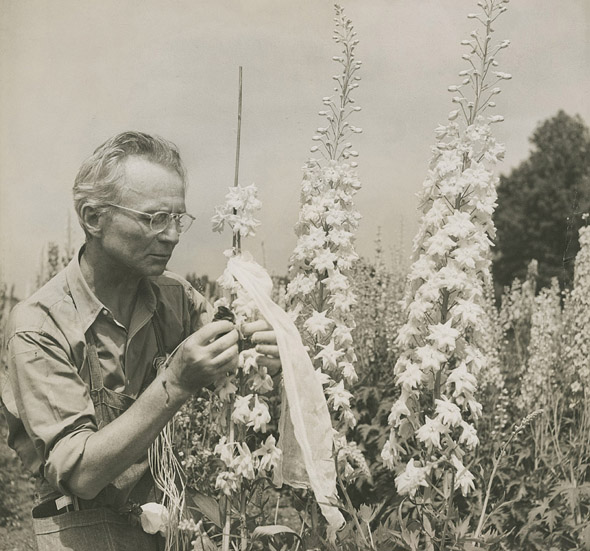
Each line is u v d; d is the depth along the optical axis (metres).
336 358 2.25
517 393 4.50
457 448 2.03
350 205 2.31
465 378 2.00
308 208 2.26
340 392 2.25
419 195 2.14
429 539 2.02
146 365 2.19
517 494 3.45
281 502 2.98
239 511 2.18
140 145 2.04
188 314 2.35
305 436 1.93
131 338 2.14
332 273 2.23
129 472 2.10
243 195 1.94
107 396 2.07
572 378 4.04
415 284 2.11
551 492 3.52
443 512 2.10
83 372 2.06
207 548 2.02
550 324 4.25
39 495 2.13
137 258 2.02
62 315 2.05
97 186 1.99
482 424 3.86
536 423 3.81
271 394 3.32
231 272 1.93
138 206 1.98
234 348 1.84
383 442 3.50
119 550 2.09
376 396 3.77
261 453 1.95
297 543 2.22
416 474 2.00
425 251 2.12
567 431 4.06
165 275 2.34
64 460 1.87
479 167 2.03
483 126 2.05
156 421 1.83
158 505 2.06
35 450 2.08
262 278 1.96
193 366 1.80
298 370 1.92
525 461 3.87
